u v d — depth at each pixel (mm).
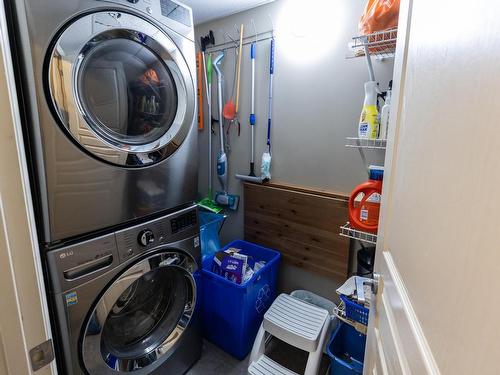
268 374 1401
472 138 329
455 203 366
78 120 900
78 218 948
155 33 1102
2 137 524
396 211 652
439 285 404
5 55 523
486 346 286
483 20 311
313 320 1456
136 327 1349
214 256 1737
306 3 1553
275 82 1766
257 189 1914
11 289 554
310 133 1681
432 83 462
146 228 1171
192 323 1494
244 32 1836
